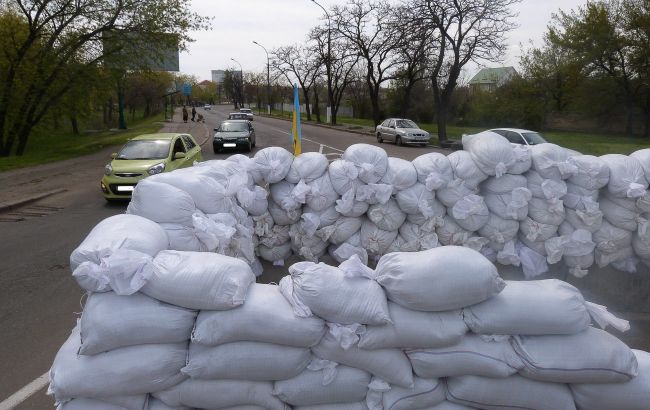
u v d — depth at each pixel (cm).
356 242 433
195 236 318
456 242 432
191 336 238
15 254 729
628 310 442
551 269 435
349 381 250
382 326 246
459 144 2253
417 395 254
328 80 4444
